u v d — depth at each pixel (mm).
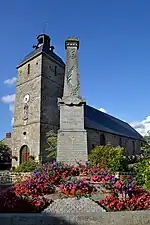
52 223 4059
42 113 24312
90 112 30562
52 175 6340
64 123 9773
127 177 6383
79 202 5000
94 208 4805
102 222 4168
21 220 4051
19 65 28641
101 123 29906
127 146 33094
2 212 4691
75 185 5586
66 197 5242
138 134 40125
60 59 29562
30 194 5527
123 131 34438
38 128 23688
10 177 12055
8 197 5059
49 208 4824
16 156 25859
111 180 5809
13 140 26844
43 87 25250
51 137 22156
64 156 9383
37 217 4078
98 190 5691
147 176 6348
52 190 5820
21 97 27297
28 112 25703
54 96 26594
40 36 28531
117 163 10094
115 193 5398
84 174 6766
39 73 25594
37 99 24906
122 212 4367
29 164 15398
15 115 27531
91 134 25281
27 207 4828
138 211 4469
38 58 26375
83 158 9352
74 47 10906
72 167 7105
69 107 9945
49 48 28594
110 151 11742
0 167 28406
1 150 29938
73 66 10562
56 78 27594
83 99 10023
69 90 10180
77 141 9570
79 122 9805
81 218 4141
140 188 6094
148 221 4289
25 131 25422
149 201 5078
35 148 23484
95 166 7516
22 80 27875
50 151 22344
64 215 4160
